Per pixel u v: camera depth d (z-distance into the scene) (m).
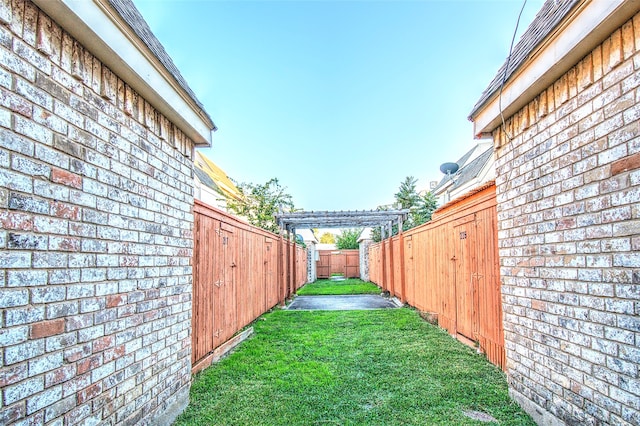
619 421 2.24
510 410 3.33
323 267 26.17
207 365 4.70
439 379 4.16
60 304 2.01
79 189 2.19
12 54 1.75
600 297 2.41
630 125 2.18
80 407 2.15
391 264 13.04
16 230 1.75
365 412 3.33
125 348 2.63
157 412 3.05
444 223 6.96
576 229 2.65
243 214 12.98
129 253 2.72
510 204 3.58
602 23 2.23
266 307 9.28
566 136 2.77
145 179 2.98
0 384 1.64
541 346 3.06
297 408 3.45
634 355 2.14
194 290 4.34
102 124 2.44
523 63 2.99
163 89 3.00
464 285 5.83
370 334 6.56
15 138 1.76
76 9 1.99
